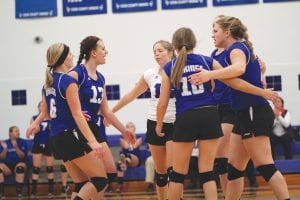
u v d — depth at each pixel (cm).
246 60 884
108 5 2216
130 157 1997
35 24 2238
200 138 880
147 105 2181
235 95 911
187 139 871
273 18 2158
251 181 1875
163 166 1138
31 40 2238
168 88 893
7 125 2234
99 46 988
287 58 2152
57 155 926
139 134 2145
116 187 1969
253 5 2162
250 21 2162
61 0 2227
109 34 2216
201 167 886
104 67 2212
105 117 1046
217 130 880
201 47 2178
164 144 1115
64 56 934
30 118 2228
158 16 2202
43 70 2233
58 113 909
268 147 884
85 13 2223
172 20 2195
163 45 1123
